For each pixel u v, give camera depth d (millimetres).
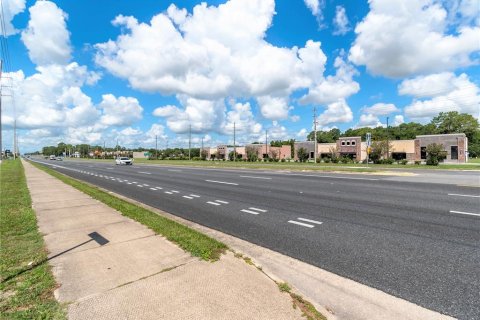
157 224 6582
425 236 5766
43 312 3039
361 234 6000
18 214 7863
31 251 4906
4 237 5707
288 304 3197
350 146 58719
